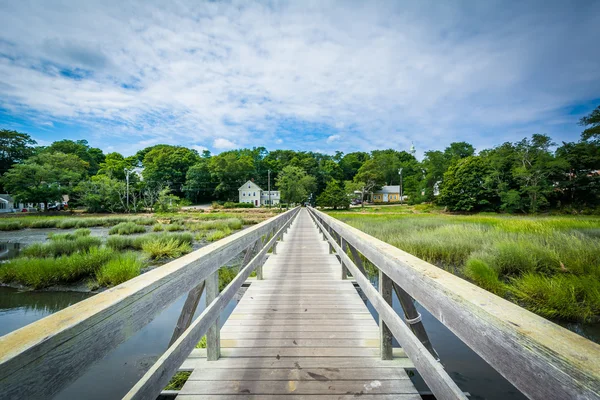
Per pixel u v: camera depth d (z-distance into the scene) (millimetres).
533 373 561
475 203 34750
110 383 3088
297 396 1631
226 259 2070
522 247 7594
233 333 2475
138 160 78312
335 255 6273
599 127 29297
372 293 2008
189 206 59250
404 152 93750
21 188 39438
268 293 3637
